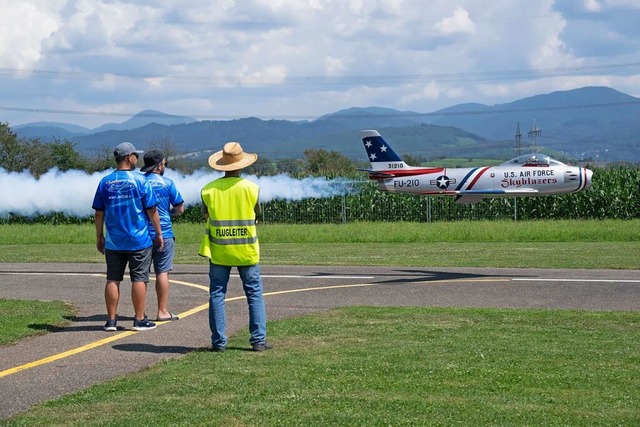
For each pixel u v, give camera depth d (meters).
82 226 35.28
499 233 26.44
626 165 42.25
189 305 11.82
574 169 23.59
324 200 43.28
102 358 8.08
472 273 15.62
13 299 12.50
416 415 5.85
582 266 16.42
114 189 9.49
